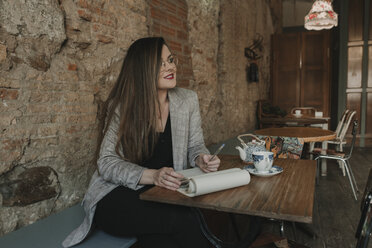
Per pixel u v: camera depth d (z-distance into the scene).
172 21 2.72
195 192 1.01
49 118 1.48
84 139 1.69
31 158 1.40
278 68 7.79
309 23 4.94
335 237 2.19
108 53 1.88
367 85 6.19
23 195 1.37
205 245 1.12
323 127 4.87
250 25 5.65
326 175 4.01
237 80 4.85
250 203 0.93
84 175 1.69
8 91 1.30
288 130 3.37
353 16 6.18
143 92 1.43
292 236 2.22
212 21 3.71
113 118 1.42
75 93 1.64
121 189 1.28
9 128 1.30
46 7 1.45
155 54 1.44
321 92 7.49
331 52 7.36
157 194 1.04
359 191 3.28
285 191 1.04
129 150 1.39
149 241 1.21
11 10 1.30
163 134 1.52
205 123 3.53
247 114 5.63
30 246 1.21
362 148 6.07
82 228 1.29
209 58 3.64
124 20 2.03
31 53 1.39
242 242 1.06
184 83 2.99
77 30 1.65
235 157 1.69
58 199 1.55
